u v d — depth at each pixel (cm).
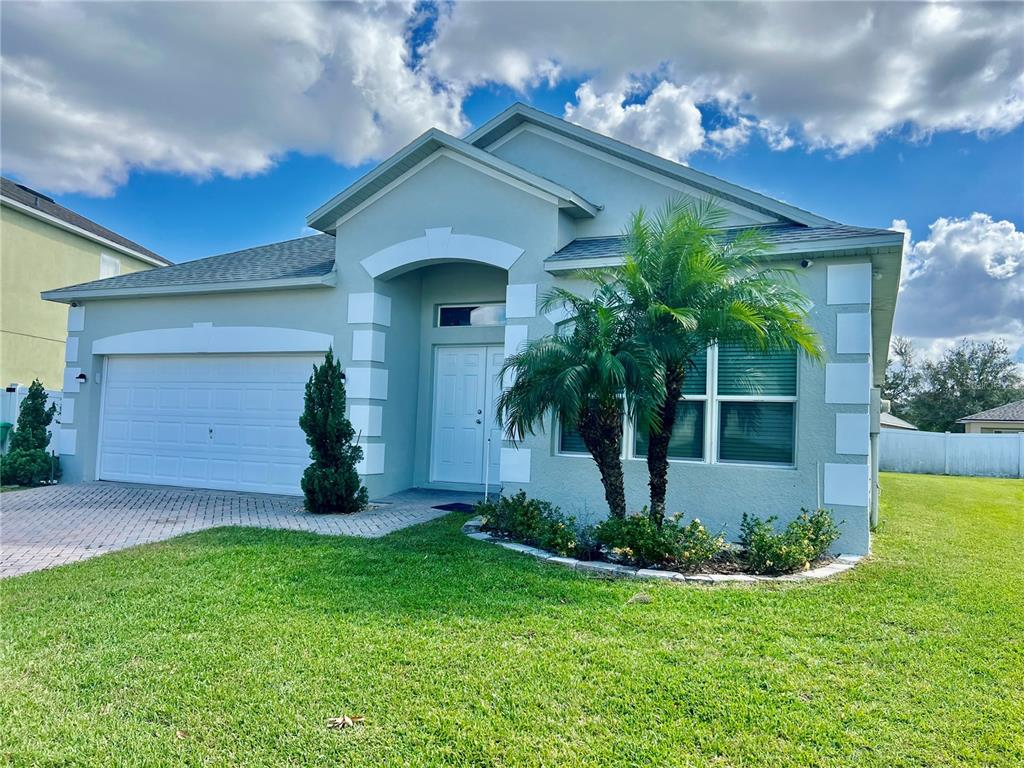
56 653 429
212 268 1330
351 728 339
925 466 2562
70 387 1320
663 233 704
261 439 1182
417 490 1196
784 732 337
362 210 1104
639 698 371
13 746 320
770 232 870
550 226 961
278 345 1150
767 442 814
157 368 1276
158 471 1258
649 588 584
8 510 970
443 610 515
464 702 366
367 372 1079
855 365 773
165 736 332
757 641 456
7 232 1752
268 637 456
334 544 738
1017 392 4291
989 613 523
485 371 1201
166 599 539
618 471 718
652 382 643
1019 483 2009
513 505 805
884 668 414
